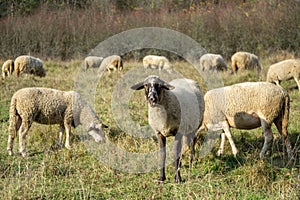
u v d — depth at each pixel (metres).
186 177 6.70
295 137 8.32
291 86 13.84
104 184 6.40
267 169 6.43
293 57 23.45
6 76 16.98
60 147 8.20
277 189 5.93
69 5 35.12
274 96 7.16
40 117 8.01
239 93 7.45
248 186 6.21
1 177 6.48
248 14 29.92
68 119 8.21
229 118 7.57
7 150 7.96
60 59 27.34
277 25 28.39
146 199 5.79
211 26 29.55
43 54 28.39
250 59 18.42
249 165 6.61
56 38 29.12
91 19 30.53
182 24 29.45
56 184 6.26
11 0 33.06
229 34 29.19
